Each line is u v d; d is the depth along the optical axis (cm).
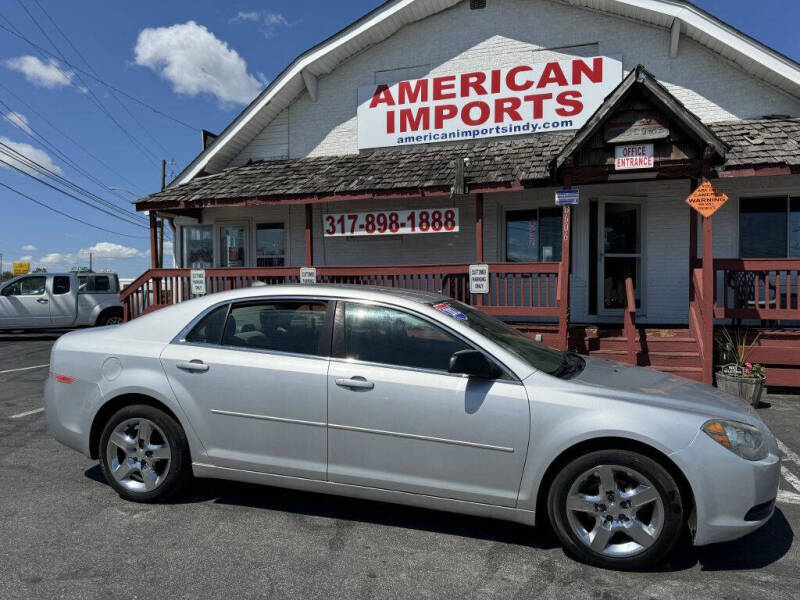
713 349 732
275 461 345
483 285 799
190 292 972
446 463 314
